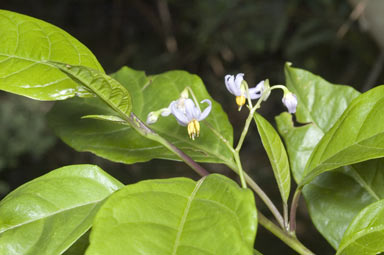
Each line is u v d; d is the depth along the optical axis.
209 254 0.22
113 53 1.51
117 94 0.26
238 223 0.22
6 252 0.25
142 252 0.22
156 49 1.48
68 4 1.52
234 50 1.33
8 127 1.14
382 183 0.31
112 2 1.53
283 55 1.26
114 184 0.27
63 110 0.33
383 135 0.26
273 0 1.15
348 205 0.31
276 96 1.31
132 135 0.32
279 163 0.28
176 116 0.29
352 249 0.26
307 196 0.31
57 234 0.25
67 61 0.27
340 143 0.27
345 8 1.01
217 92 1.39
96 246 0.22
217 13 1.23
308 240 0.94
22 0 1.50
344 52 1.12
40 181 0.26
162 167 1.21
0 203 0.26
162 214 0.23
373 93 0.27
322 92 0.33
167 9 1.42
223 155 0.31
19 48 0.26
